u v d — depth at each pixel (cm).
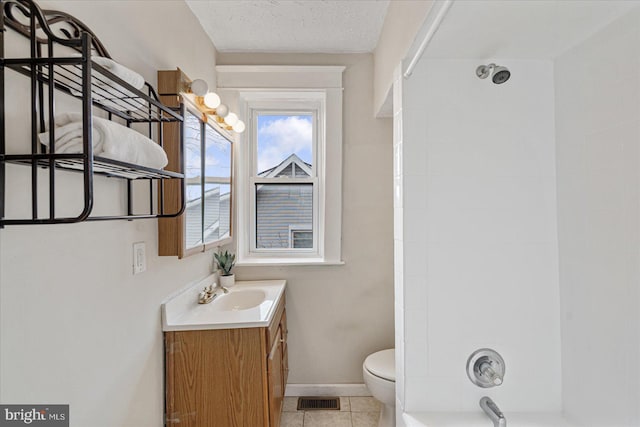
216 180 187
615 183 110
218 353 147
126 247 116
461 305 139
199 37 191
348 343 231
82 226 95
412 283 138
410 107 139
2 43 70
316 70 227
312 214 248
